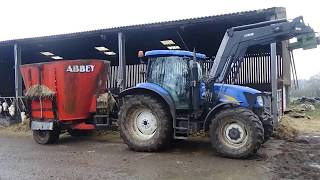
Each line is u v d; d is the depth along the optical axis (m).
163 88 8.64
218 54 8.71
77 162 7.46
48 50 16.94
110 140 10.52
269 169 6.68
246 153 7.50
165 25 11.72
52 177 6.30
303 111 19.08
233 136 7.68
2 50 16.78
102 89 10.50
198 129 8.30
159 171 6.64
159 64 8.80
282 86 12.45
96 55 18.27
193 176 6.27
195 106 8.31
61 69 9.83
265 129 8.41
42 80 10.13
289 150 8.55
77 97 10.04
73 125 10.15
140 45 15.98
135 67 17.34
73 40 14.31
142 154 8.25
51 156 8.13
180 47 16.47
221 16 10.82
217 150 7.80
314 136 11.05
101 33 12.83
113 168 6.91
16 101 13.88
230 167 6.87
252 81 14.25
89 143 10.00
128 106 8.72
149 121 8.65
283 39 8.35
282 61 12.76
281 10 10.17
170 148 8.92
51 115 9.96
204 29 12.73
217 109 7.98
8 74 19.98
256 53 14.22
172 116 8.39
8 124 13.68
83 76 10.04
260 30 8.42
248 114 7.55
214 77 8.48
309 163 7.17
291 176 6.17
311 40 8.18
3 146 9.63
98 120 10.12
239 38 8.57
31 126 10.14
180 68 8.60
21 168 6.97
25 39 14.14
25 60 19.81
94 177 6.27
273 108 10.16
